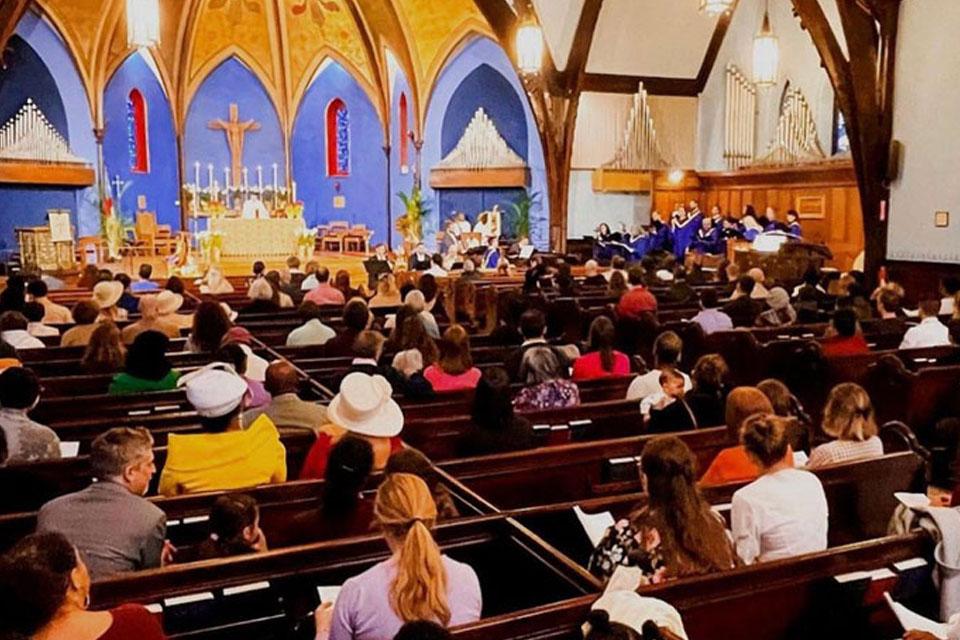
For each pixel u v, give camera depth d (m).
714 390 5.28
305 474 4.33
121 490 3.29
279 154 25.06
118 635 2.29
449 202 22.11
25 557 2.18
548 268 14.12
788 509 3.33
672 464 3.03
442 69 21.41
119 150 21.91
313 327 8.38
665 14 18.25
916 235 13.39
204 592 2.91
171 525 3.71
